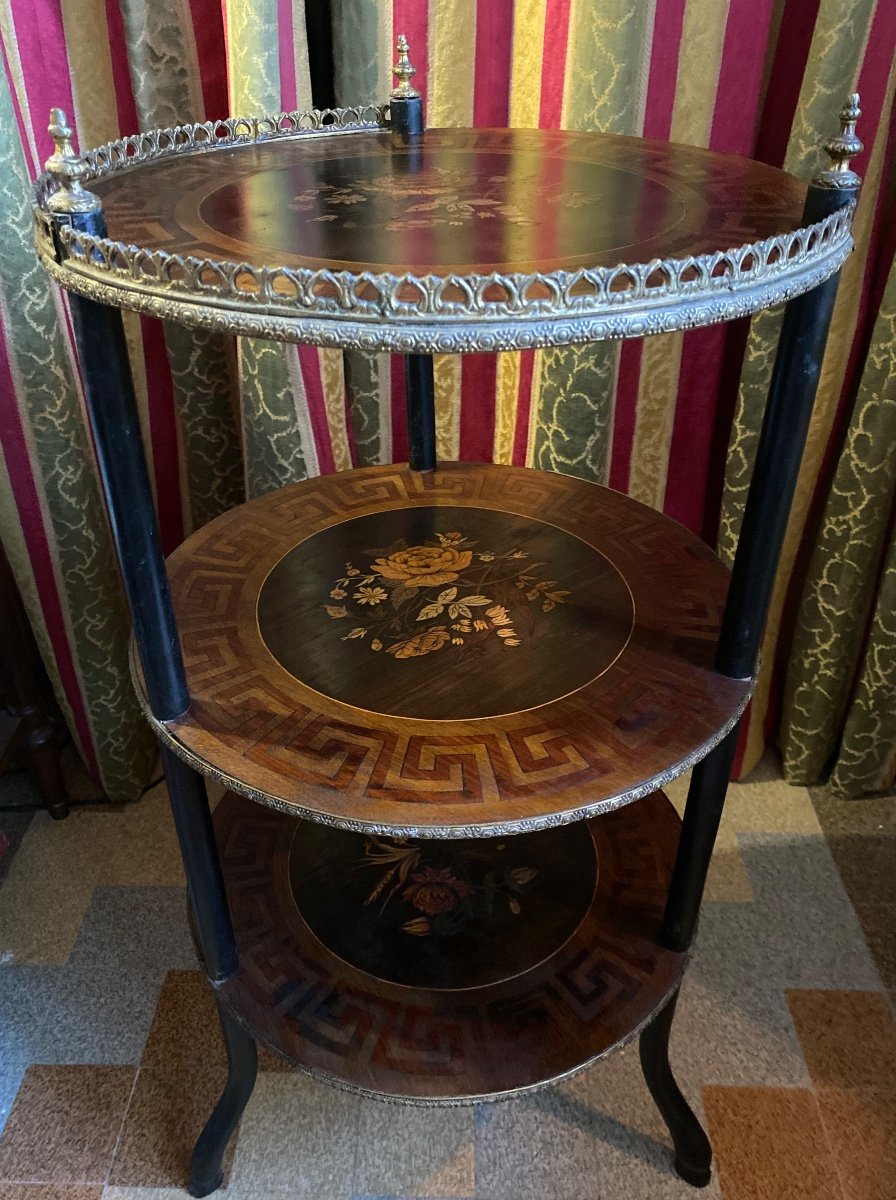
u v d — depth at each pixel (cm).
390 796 69
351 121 108
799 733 144
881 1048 114
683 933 92
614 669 82
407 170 81
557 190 74
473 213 68
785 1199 100
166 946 125
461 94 115
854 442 121
